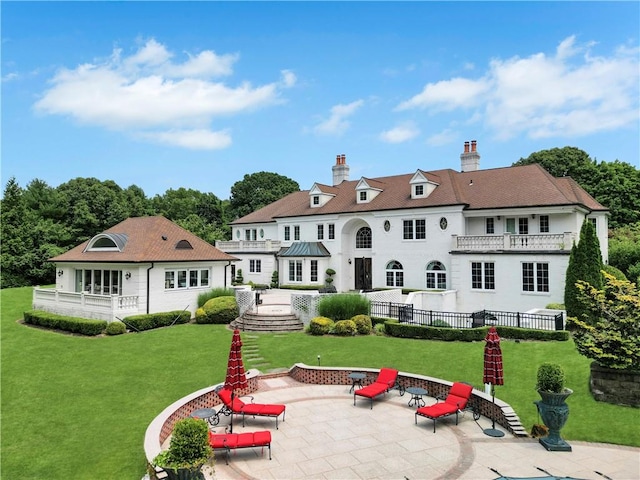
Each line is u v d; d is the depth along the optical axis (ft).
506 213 106.42
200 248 112.78
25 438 42.83
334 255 137.80
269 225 161.79
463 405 48.65
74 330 87.81
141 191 342.44
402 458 39.91
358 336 83.51
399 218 122.01
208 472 36.86
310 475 36.65
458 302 104.99
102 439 42.47
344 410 52.47
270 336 85.51
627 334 52.65
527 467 38.29
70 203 209.15
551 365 43.21
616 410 49.65
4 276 161.17
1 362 67.87
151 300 96.68
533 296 94.27
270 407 47.19
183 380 59.52
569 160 183.11
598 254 80.02
